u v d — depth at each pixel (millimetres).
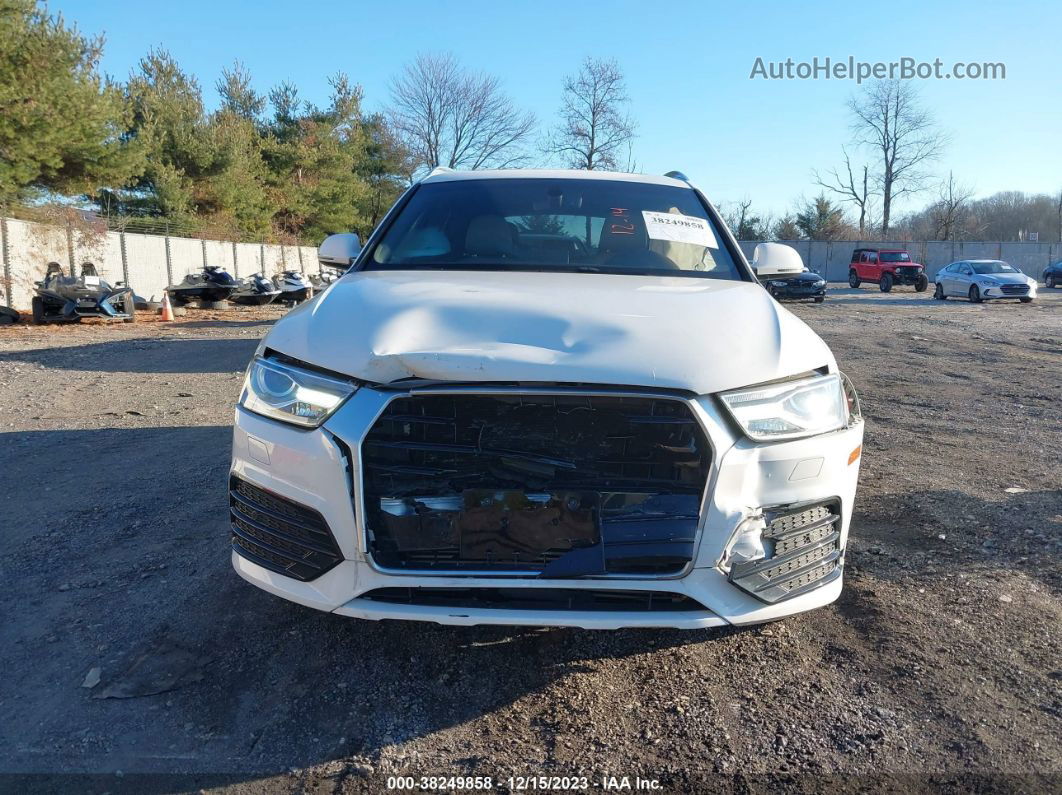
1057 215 84438
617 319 2639
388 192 53281
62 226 22641
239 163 37531
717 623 2441
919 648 2994
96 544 3977
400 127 52406
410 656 2930
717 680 2803
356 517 2424
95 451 5770
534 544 2404
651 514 2418
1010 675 2811
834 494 2641
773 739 2473
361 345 2520
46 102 18922
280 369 2643
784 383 2553
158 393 8227
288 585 2588
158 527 4199
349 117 48562
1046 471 5324
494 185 4094
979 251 54125
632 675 2834
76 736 2459
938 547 3963
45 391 8266
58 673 2809
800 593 2600
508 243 3693
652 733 2506
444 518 2420
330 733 2488
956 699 2668
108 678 2775
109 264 25438
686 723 2553
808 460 2549
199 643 3010
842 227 71688
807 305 26156
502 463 2445
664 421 2381
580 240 3725
